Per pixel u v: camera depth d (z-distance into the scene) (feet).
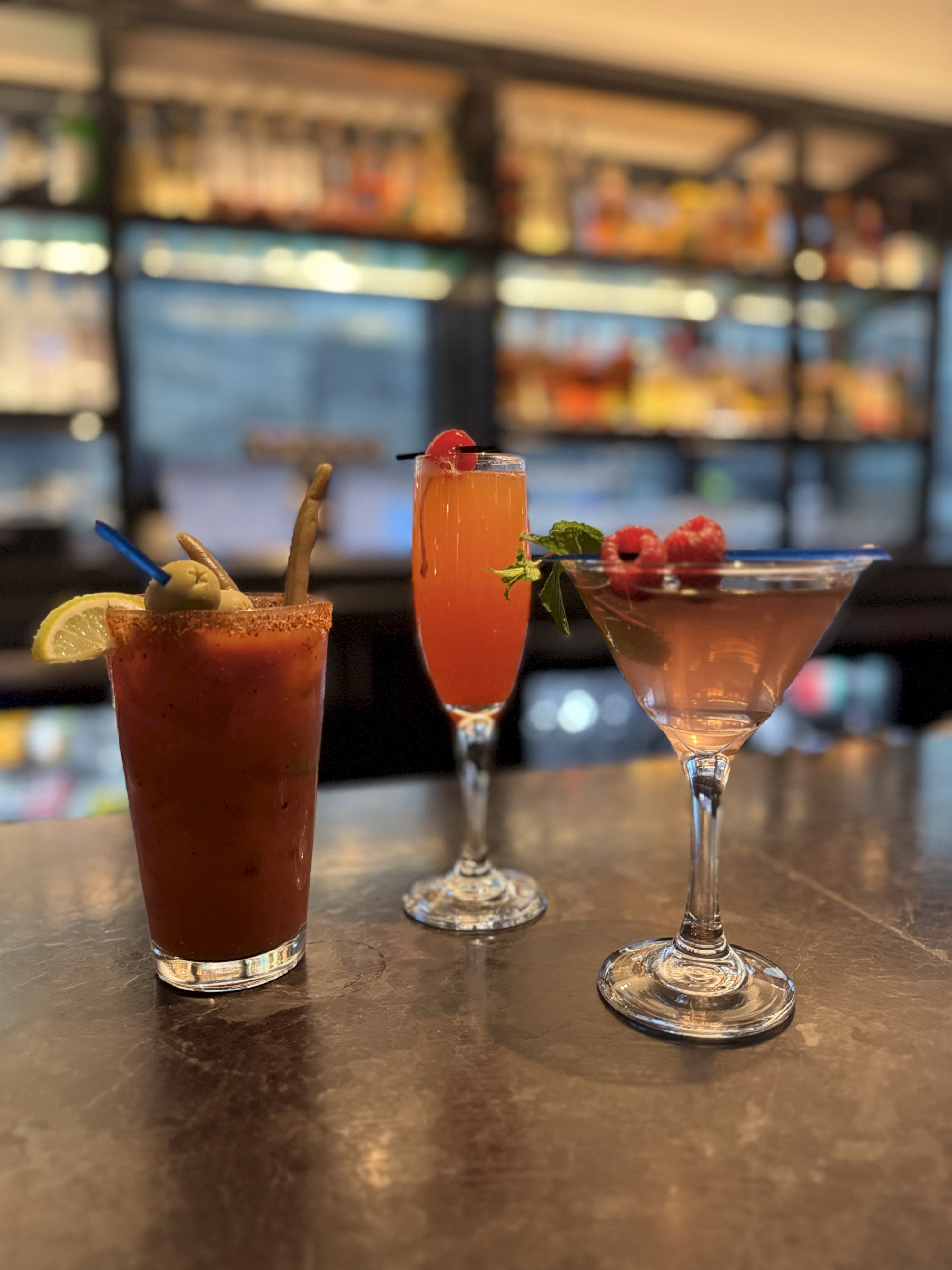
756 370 6.23
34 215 4.43
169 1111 0.96
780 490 6.85
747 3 6.22
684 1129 0.92
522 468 1.63
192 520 5.72
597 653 5.37
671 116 5.86
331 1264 0.76
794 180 5.77
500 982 1.23
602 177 5.74
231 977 1.20
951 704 6.15
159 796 1.15
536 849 1.73
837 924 1.39
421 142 5.40
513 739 5.28
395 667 4.94
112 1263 0.76
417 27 5.41
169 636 1.10
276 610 1.15
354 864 1.67
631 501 6.66
